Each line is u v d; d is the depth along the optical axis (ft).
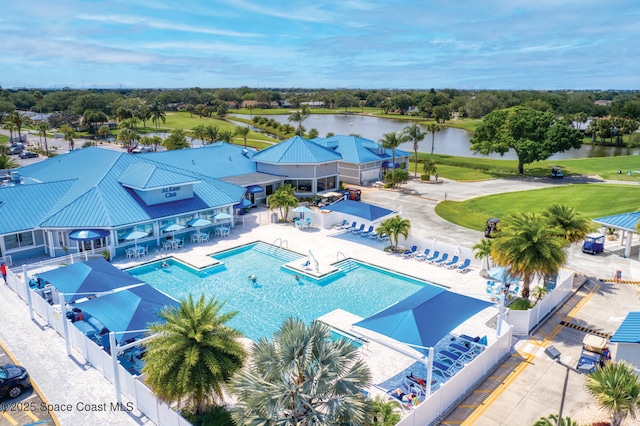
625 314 102.83
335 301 110.32
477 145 292.81
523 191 226.38
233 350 62.80
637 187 225.76
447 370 78.64
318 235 157.79
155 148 363.35
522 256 99.55
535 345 89.56
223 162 203.92
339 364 52.42
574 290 115.44
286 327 56.03
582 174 278.87
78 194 143.13
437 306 80.12
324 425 47.11
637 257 140.26
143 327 74.84
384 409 63.52
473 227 167.94
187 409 65.36
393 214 152.56
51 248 133.49
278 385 49.75
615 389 58.08
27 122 542.57
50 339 90.17
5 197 136.56
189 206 151.02
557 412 69.15
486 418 68.03
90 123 531.91
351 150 245.65
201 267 127.95
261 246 148.66
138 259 133.90
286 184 185.88
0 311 101.45
